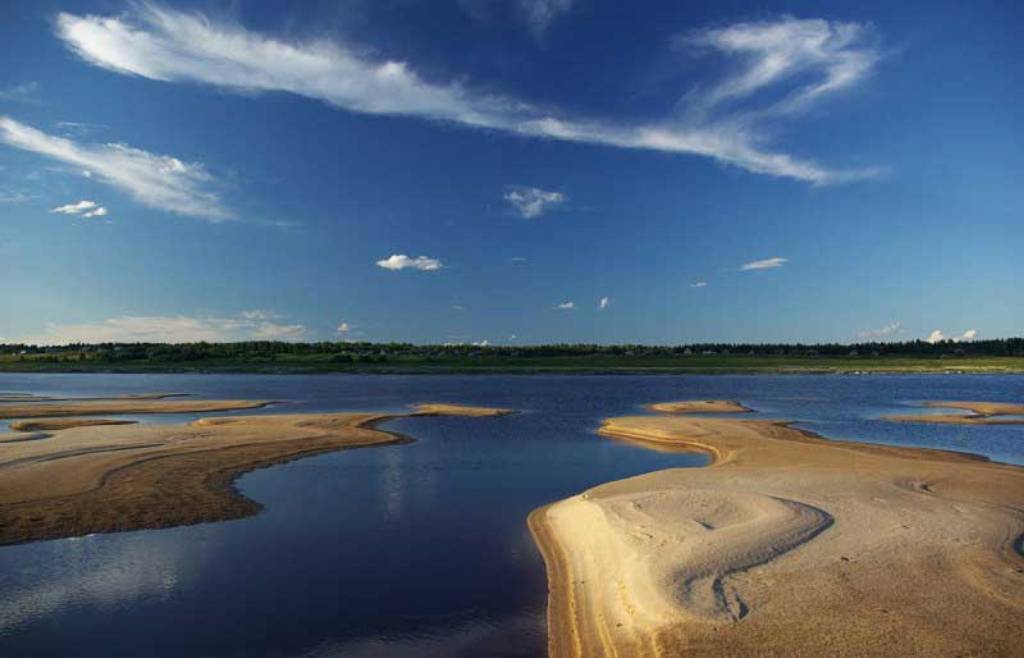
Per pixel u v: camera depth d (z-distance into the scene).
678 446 40.78
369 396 85.12
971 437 45.31
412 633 14.55
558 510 23.55
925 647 12.08
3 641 14.10
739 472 28.11
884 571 15.58
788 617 13.23
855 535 18.23
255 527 22.19
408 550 19.98
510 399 81.19
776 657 11.78
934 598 14.12
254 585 17.12
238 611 15.59
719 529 18.64
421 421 54.38
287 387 106.75
